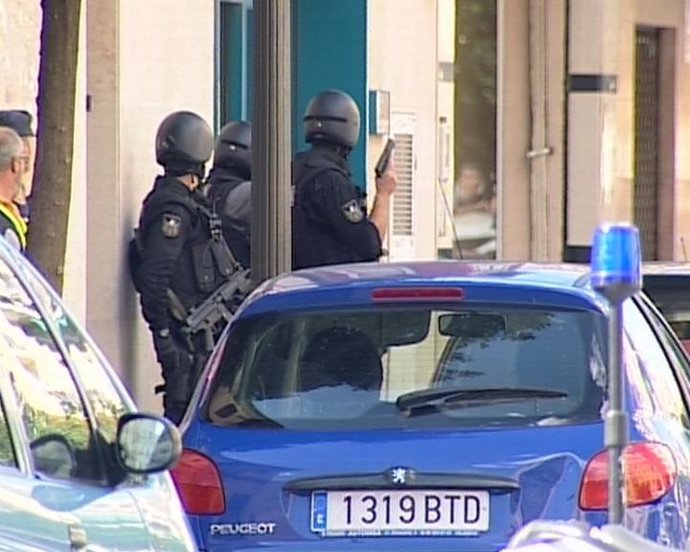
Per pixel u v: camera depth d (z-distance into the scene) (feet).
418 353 83.97
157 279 140.46
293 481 80.23
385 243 196.65
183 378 142.00
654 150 251.19
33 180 102.47
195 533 80.94
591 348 82.58
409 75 207.10
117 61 148.87
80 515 57.82
